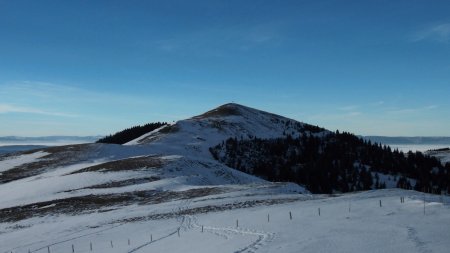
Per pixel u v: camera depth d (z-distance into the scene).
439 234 21.08
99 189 69.38
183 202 52.53
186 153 162.12
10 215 56.84
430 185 174.12
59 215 53.38
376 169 185.62
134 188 67.75
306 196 52.06
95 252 31.23
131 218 45.09
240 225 31.89
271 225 29.84
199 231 32.81
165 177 79.75
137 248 29.97
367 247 20.08
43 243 37.59
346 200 39.28
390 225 24.56
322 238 23.17
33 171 107.31
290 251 21.16
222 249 24.17
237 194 55.97
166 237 32.62
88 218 48.31
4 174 105.94
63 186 74.44
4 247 38.25
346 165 179.25
